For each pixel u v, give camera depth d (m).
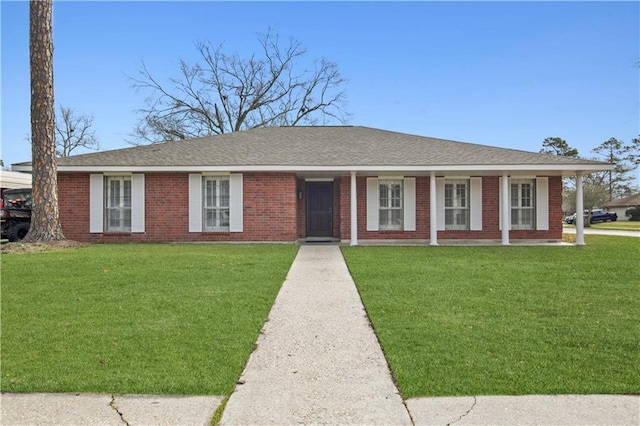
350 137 19.44
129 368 4.30
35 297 7.07
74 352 4.71
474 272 9.42
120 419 3.43
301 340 5.26
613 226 37.59
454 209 17.27
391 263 10.78
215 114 36.91
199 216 16.31
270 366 4.49
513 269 9.80
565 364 4.41
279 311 6.52
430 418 3.46
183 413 3.52
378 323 5.76
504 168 15.52
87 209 16.31
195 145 18.12
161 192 16.36
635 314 6.15
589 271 9.53
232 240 16.36
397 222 17.25
